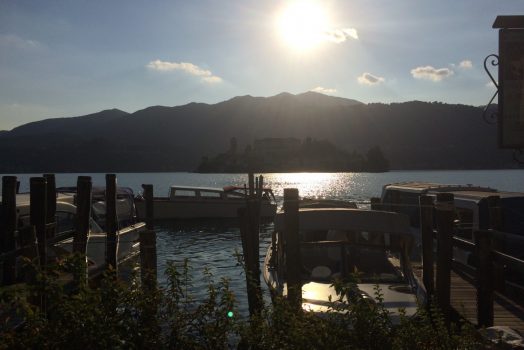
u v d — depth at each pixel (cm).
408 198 2114
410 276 1097
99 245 1554
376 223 1153
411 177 19600
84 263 627
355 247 1120
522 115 761
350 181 15525
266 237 3150
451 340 612
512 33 762
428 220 1129
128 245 1922
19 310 574
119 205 2228
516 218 1553
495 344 748
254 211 1140
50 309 578
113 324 553
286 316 602
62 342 534
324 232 1193
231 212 4041
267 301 1261
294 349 554
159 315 611
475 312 1074
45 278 588
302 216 1165
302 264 1098
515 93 763
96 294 576
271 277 1166
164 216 3956
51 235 1380
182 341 579
